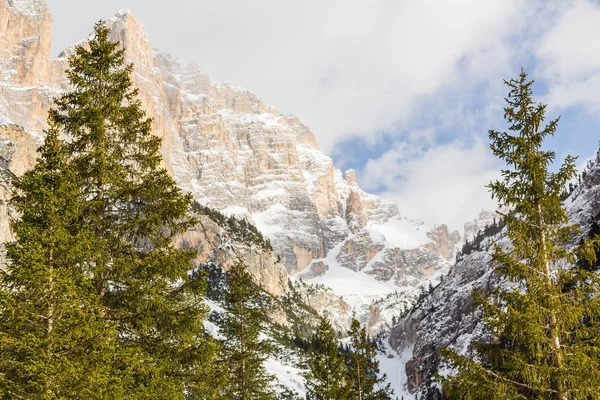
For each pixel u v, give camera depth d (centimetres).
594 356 1859
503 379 1917
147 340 1977
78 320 1673
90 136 2122
